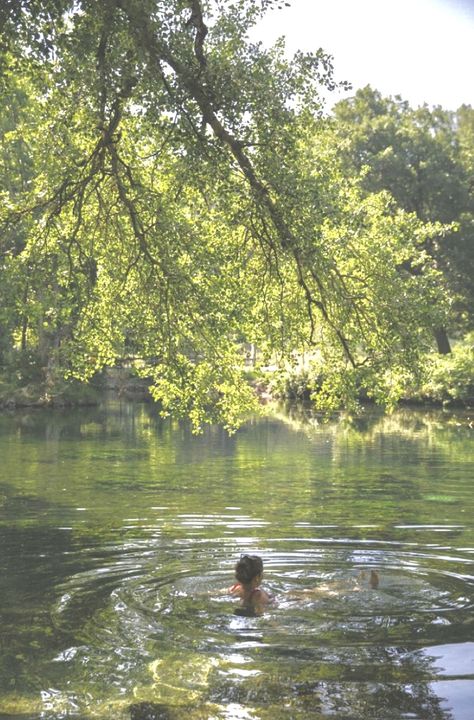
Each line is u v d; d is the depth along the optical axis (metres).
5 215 11.91
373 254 11.91
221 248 11.81
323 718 5.73
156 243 11.44
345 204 11.29
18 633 7.55
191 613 8.19
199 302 11.29
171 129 10.43
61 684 6.34
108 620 7.93
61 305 11.98
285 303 12.47
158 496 16.38
